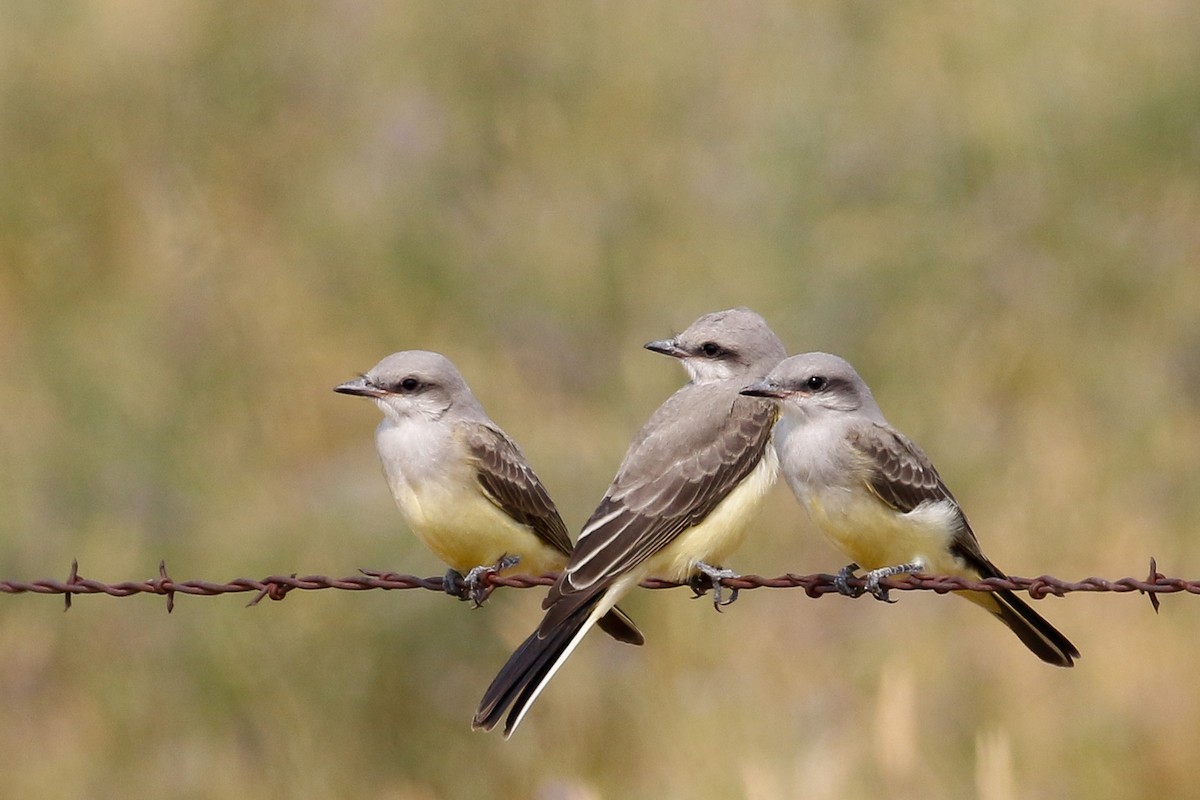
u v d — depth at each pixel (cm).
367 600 1262
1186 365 1502
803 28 1797
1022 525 1341
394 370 1007
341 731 1224
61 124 1747
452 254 1653
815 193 1603
